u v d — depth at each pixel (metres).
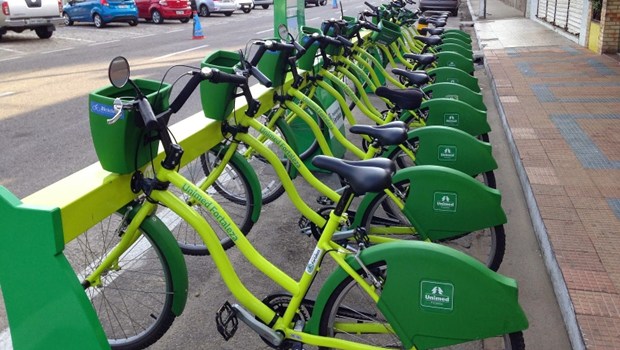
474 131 4.59
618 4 10.30
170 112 2.59
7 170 5.59
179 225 4.14
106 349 2.24
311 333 2.48
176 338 3.06
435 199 3.13
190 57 12.86
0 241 2.22
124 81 2.31
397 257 2.26
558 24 14.86
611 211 3.96
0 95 9.15
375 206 3.30
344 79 6.04
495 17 20.53
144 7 22.75
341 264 2.38
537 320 3.12
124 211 2.79
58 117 7.71
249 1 28.81
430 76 5.86
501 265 3.72
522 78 8.71
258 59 3.76
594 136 5.66
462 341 2.26
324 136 4.76
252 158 4.79
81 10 21.09
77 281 2.22
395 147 3.99
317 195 4.97
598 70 9.07
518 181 5.14
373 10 7.82
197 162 4.67
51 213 2.13
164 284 3.08
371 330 2.47
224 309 2.65
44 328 2.27
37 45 15.98
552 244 3.53
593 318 2.79
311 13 26.39
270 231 4.31
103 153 2.58
